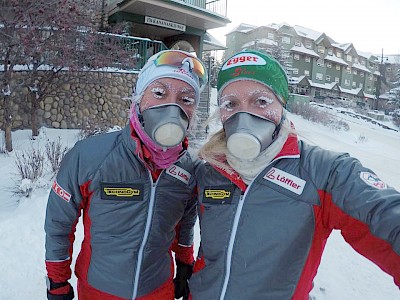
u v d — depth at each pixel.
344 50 59.44
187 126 1.65
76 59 8.41
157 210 1.70
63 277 1.78
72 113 9.65
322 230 1.28
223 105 1.38
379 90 67.19
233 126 1.31
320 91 54.12
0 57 7.75
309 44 53.72
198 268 1.61
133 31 15.09
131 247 1.67
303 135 1.45
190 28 15.16
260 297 1.29
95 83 9.78
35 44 7.36
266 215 1.29
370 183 1.10
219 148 1.41
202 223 1.49
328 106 37.19
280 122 1.36
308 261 1.29
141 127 1.62
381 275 3.51
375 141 21.86
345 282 3.35
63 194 1.69
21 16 7.07
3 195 5.34
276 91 1.33
